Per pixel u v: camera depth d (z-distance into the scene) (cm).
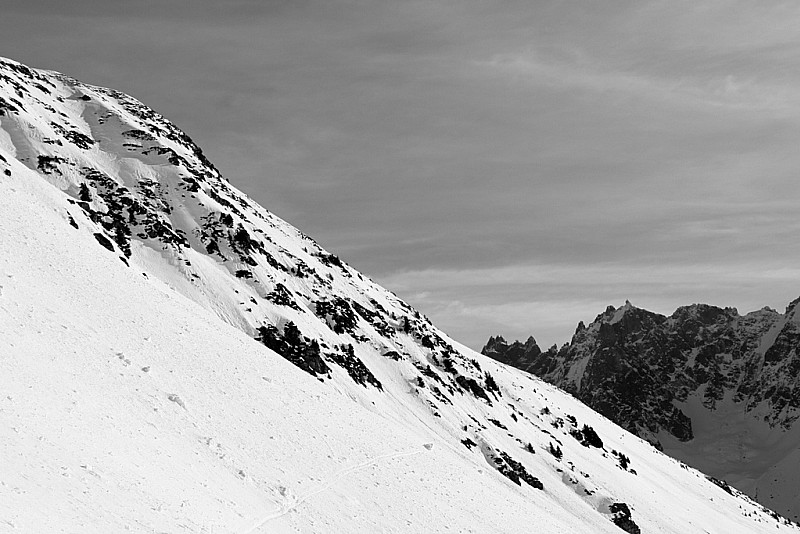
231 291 10656
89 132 13825
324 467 5162
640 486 15088
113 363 4569
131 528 2967
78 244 6159
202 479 3912
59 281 5231
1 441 2972
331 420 6162
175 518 3275
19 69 15012
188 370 5247
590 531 10369
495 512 6369
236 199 15275
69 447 3250
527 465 12262
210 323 6994
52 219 6306
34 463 2962
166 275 10231
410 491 5638
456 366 14850
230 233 12019
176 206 12144
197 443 4331
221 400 5125
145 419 4175
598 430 18862
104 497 3055
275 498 4325
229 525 3591
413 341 14512
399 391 11869
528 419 15425
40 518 2620
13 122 11656
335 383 10150
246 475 4344
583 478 12569
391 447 6450
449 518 5569
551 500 11269
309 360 10100
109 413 3891
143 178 12538
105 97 16162
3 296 4394
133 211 11244
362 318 13675
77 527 2720
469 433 11712
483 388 14850
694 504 16850
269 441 5006
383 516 4950
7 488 2689
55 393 3672
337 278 14988
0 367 3553
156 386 4669
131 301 5784
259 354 6750
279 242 14000
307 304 12312
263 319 10394
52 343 4241
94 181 11575
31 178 8175
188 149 16288
